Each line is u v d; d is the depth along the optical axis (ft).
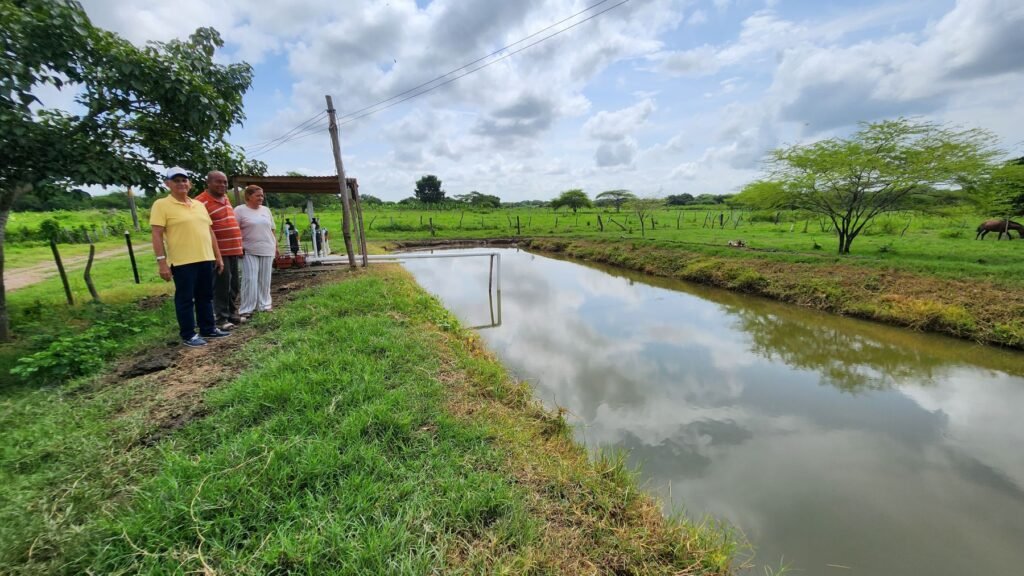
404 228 98.27
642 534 8.42
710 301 37.22
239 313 18.86
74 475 7.80
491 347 24.09
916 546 10.50
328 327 16.43
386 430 9.97
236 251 17.92
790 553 10.19
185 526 6.69
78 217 116.67
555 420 13.62
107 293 26.81
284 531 6.73
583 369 21.59
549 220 124.47
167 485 7.41
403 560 6.45
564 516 8.45
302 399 10.59
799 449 14.73
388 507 7.66
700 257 48.24
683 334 27.89
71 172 17.48
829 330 28.22
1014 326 23.56
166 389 11.52
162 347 15.03
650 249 56.18
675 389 19.49
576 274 52.08
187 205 14.89
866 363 22.74
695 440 15.23
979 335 24.36
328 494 7.75
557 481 9.41
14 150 16.14
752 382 20.42
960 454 14.49
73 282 32.71
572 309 34.60
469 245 81.51
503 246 81.35
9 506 6.86
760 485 12.75
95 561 6.01
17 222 83.35
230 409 10.12
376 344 15.08
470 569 6.67
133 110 20.13
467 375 14.76
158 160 22.80
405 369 13.67
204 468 7.87
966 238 51.13
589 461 11.71
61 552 6.10
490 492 8.33
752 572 9.52
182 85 19.57
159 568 5.94
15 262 45.85
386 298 22.39
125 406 10.62
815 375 21.27
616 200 195.21
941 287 28.86
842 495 12.35
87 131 19.02
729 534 10.33
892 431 15.94
